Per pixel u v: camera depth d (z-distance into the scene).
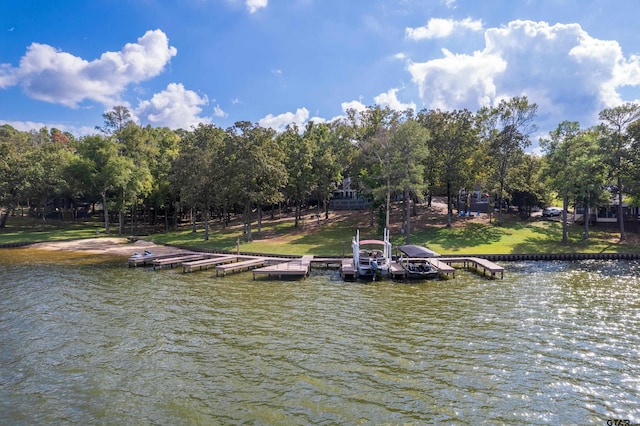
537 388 14.80
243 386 15.05
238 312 24.62
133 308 25.56
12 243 57.72
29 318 23.41
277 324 22.20
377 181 53.38
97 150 67.31
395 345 18.97
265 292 30.03
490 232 53.34
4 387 15.09
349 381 15.37
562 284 31.52
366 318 23.20
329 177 61.19
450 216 56.53
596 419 12.84
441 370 16.27
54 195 78.00
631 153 45.44
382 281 33.75
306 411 13.27
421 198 50.00
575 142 47.78
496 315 23.50
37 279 34.94
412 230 56.19
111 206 67.00
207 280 34.72
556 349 18.38
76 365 17.02
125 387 15.07
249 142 51.72
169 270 39.69
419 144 47.53
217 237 59.72
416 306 25.64
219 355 17.95
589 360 17.17
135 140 76.69
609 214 57.00
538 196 61.94
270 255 45.97
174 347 18.94
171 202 75.75
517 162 57.94
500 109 56.28
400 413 13.12
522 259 43.03
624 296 27.55
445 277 35.00
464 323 22.11
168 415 13.12
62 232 70.44
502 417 12.91
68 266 41.84
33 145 104.19
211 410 13.40
